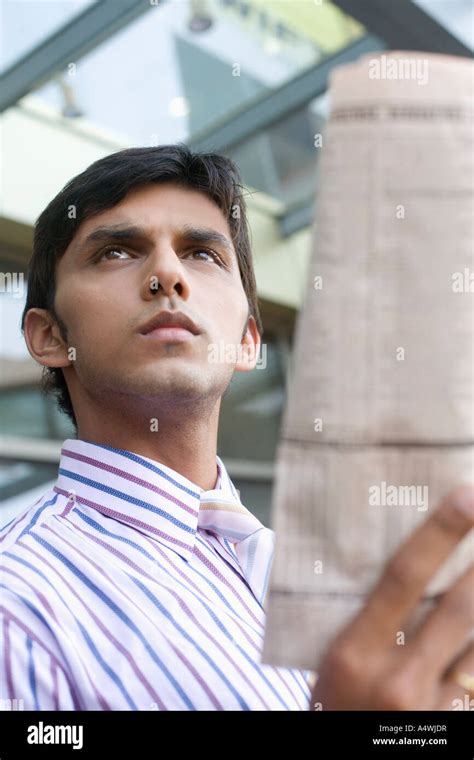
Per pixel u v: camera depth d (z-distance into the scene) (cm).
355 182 35
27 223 352
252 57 373
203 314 71
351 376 35
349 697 33
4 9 296
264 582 76
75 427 88
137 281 71
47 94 354
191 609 65
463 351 34
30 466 378
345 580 35
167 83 362
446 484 34
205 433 77
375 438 34
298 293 522
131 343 69
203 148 84
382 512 34
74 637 58
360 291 35
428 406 34
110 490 73
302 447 35
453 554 35
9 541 69
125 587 64
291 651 35
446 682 35
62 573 63
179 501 74
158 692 58
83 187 76
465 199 35
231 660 62
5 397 367
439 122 35
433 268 34
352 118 35
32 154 364
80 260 74
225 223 81
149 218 74
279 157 472
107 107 369
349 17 321
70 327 75
